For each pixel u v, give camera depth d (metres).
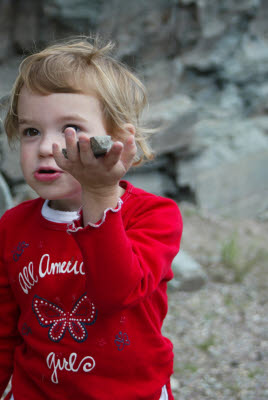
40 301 1.50
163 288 1.58
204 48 8.17
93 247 1.20
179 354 3.69
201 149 7.91
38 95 1.43
